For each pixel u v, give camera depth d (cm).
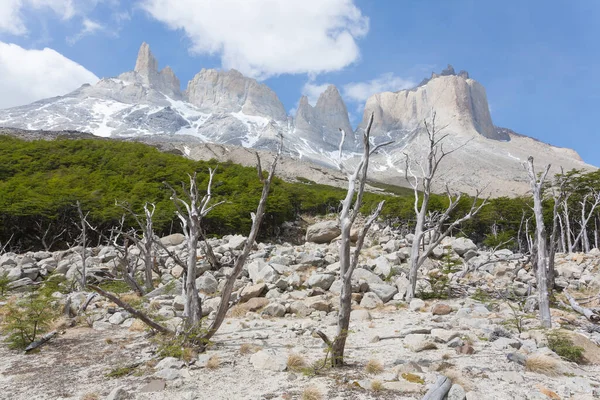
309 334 898
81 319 1109
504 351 716
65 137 11969
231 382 595
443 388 503
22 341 874
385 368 634
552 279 1346
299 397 529
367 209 4497
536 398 508
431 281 1399
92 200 3694
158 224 3384
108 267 1877
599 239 4203
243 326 987
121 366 703
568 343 713
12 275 1811
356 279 1382
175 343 744
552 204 3878
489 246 3688
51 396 588
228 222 3778
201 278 1392
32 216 3406
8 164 5088
